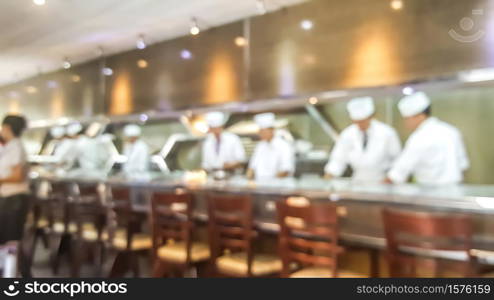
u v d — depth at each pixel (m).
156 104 5.82
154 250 3.63
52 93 7.64
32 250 5.16
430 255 2.74
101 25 5.01
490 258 2.49
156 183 4.47
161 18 4.77
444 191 3.18
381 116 4.98
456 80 3.54
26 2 4.27
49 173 6.32
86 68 6.90
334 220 2.70
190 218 3.54
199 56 5.32
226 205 3.23
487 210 2.54
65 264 5.10
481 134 4.37
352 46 4.06
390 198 2.96
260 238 3.73
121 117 6.43
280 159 5.30
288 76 4.53
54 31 5.24
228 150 5.89
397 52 3.79
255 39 4.78
